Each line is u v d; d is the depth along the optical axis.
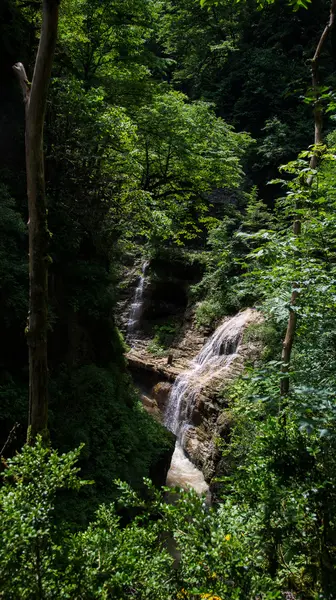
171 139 12.54
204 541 2.20
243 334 11.06
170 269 16.73
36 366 2.99
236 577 2.08
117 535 2.37
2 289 5.29
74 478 2.20
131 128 8.21
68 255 7.04
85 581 2.03
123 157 9.08
